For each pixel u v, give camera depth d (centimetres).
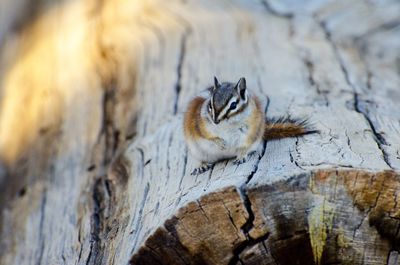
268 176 777
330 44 1387
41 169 1278
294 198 768
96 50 1466
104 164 1166
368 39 1462
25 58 1634
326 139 880
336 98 1083
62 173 1216
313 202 769
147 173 997
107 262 881
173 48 1367
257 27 1420
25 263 1072
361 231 777
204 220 777
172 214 779
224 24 1424
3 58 1705
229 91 912
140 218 884
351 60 1334
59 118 1370
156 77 1295
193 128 923
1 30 1800
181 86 1241
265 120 923
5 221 1230
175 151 1013
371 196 766
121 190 1032
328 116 972
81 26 1574
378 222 773
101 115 1295
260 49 1322
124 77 1348
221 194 767
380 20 1512
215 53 1320
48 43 1600
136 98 1273
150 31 1445
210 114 901
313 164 786
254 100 930
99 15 1576
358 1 1560
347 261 789
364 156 816
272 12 1526
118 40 1452
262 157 875
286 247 784
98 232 991
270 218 773
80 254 968
